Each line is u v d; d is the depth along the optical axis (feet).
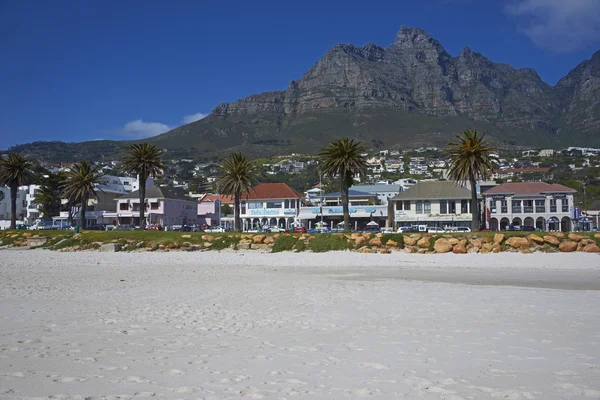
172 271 112.98
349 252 161.68
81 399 25.12
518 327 44.29
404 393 26.18
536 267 121.39
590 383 27.84
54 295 67.41
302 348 36.47
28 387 26.99
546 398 25.46
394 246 163.32
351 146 190.49
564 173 545.44
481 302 60.18
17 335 40.50
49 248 195.83
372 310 54.29
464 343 37.99
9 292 70.49
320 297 65.62
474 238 161.17
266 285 81.71
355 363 32.27
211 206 395.75
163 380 28.43
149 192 344.28
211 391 26.50
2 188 379.55
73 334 41.09
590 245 150.41
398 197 276.21
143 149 227.40
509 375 29.45
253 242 179.52
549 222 273.75
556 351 35.29
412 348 36.40
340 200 330.34
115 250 182.60
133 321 47.34
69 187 256.32
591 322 46.57
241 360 32.96
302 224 303.48
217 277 97.76
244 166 224.53
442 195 273.13
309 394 26.04
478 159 182.50
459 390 26.68
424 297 65.21
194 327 44.52
